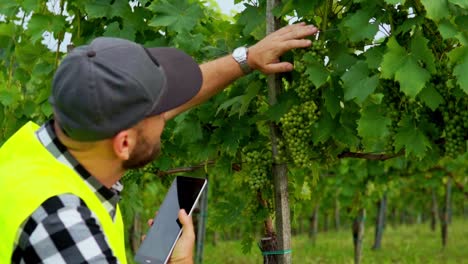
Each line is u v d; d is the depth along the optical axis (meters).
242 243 4.55
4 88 4.87
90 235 1.73
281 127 3.53
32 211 1.72
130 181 4.72
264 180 3.86
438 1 2.86
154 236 2.38
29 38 4.99
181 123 4.37
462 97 3.23
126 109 1.82
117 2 4.42
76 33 4.72
